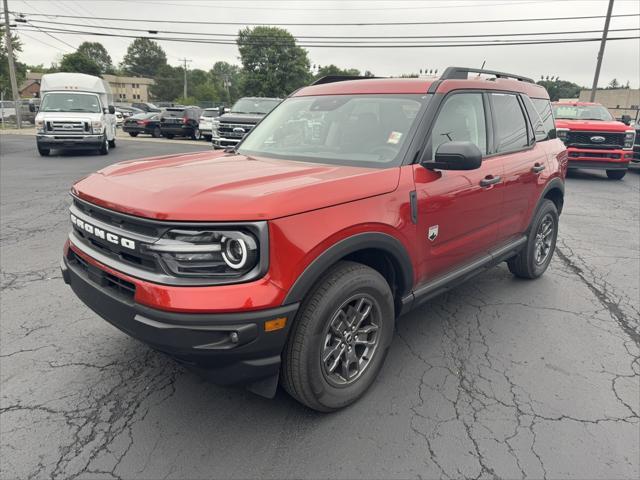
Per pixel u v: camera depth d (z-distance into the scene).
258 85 58.53
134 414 2.76
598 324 4.04
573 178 13.16
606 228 7.43
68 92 16.50
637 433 2.69
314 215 2.38
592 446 2.58
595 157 12.14
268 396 2.50
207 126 24.42
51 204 8.25
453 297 4.55
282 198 2.30
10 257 5.40
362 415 2.80
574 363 3.42
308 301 2.47
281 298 2.26
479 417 2.80
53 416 2.73
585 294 4.70
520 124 4.37
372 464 2.42
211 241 2.19
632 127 13.35
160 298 2.19
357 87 3.71
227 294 2.17
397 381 3.14
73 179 11.05
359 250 2.76
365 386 2.93
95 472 2.33
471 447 2.55
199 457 2.44
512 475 2.37
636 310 4.35
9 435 2.56
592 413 2.86
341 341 2.73
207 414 2.78
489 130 3.85
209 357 2.23
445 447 2.55
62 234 6.37
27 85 90.62
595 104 13.64
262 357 2.33
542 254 5.04
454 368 3.32
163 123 24.97
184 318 2.16
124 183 2.60
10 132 28.45
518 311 4.26
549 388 3.11
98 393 2.95
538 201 4.56
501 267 5.50
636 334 3.88
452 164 2.89
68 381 3.06
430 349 3.57
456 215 3.34
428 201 3.03
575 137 12.23
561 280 5.07
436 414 2.82
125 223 2.38
